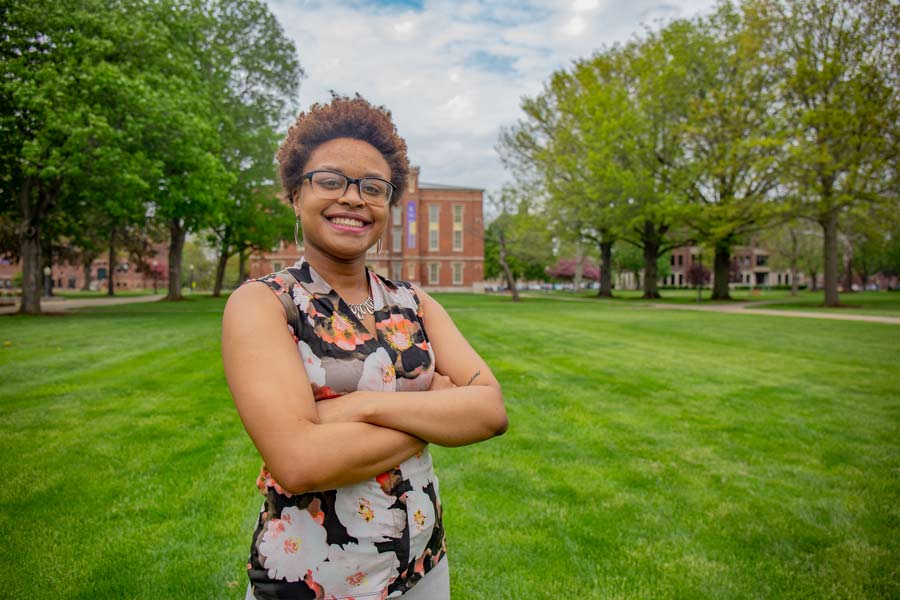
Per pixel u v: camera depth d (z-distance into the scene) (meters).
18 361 8.43
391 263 58.06
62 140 16.09
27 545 2.91
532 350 10.28
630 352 9.99
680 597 2.57
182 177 19.19
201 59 22.86
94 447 4.42
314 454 1.00
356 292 1.27
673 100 28.53
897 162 21.19
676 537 3.11
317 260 1.24
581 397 6.35
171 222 31.23
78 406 5.75
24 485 3.66
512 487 3.77
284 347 1.08
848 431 5.03
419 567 1.20
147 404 5.84
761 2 23.89
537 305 28.88
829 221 24.62
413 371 1.25
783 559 2.89
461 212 58.88
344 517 1.12
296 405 1.03
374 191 1.23
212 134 19.84
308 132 1.26
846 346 10.59
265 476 1.19
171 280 32.25
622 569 2.79
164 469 3.97
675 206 27.00
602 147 28.45
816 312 21.23
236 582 2.62
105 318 17.45
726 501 3.56
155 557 2.82
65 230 28.92
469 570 2.78
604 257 40.38
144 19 18.25
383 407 1.09
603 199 29.03
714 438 4.84
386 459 1.08
